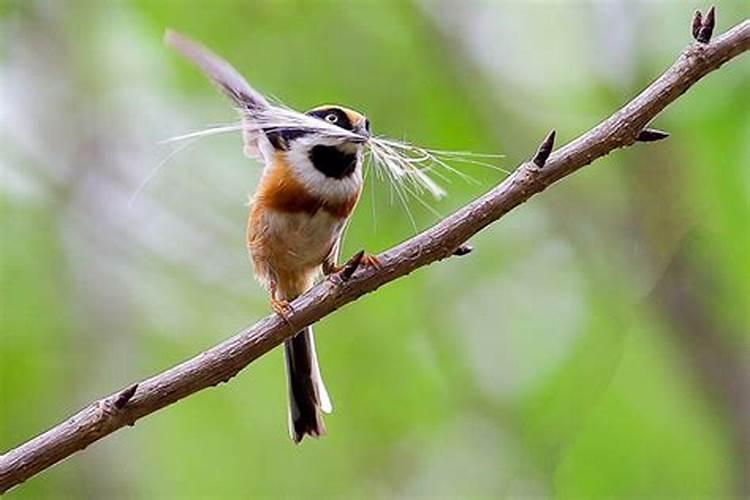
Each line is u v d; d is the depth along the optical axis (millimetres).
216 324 14414
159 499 13672
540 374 13812
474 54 14266
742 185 11828
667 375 12555
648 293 12953
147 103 14672
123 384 13891
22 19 14875
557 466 12070
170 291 14477
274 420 13891
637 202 13039
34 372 13602
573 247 13875
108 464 13703
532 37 14164
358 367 14195
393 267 5762
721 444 12086
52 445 5352
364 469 14070
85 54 14828
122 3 14648
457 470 14008
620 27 13273
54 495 13500
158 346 14195
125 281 14445
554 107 14070
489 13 14297
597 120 13836
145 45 14625
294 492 13812
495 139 13914
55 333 13906
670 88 5594
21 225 14398
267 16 14297
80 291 14234
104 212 14602
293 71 14258
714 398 12219
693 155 12148
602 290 13594
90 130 14750
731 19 11891
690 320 12578
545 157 5629
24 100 14906
